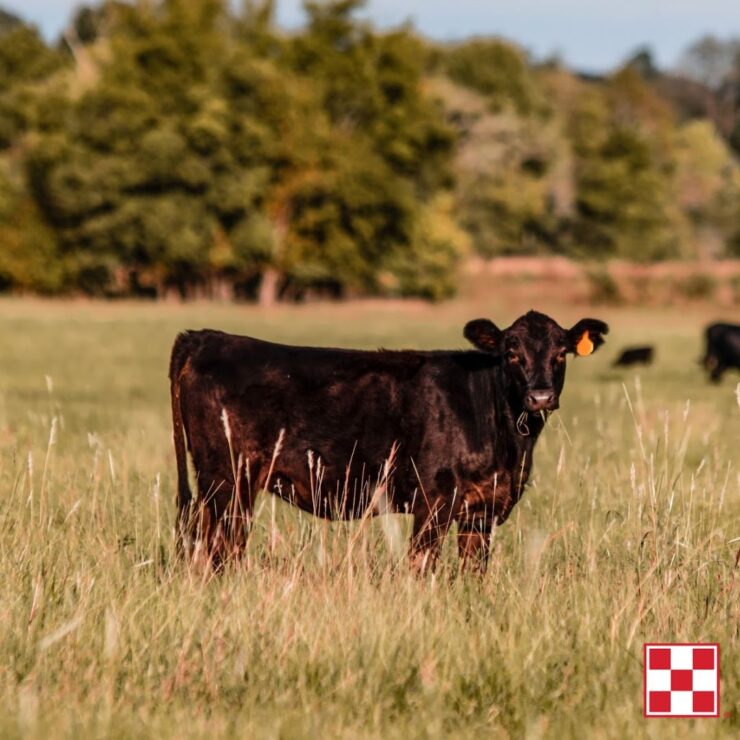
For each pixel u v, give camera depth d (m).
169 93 75.31
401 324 56.53
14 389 24.34
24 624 7.14
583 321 9.16
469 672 6.63
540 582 7.99
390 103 85.12
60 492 10.60
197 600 7.62
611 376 30.67
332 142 77.75
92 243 74.88
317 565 8.26
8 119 84.75
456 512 9.27
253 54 80.25
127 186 73.31
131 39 78.88
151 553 8.81
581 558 8.73
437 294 82.25
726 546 9.27
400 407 9.28
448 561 9.29
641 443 9.54
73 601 7.57
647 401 23.19
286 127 76.00
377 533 9.23
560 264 94.44
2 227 75.50
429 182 88.12
